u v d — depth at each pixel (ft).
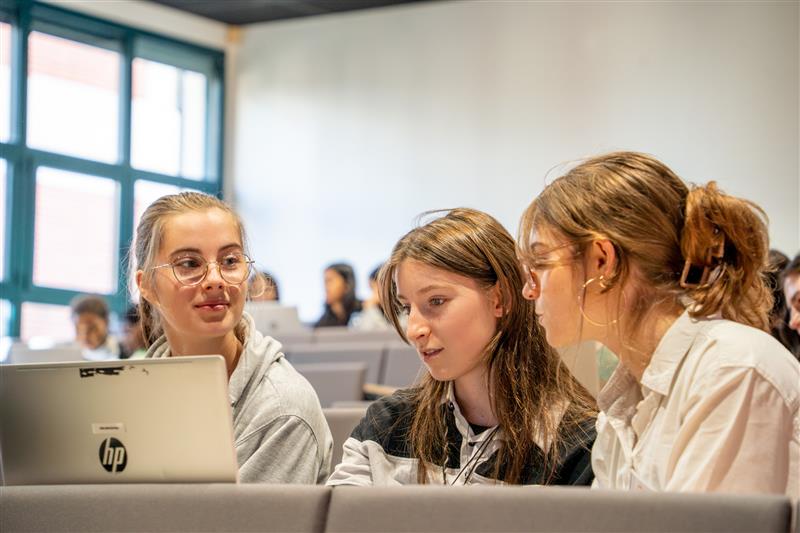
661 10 25.38
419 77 28.76
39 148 27.66
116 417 4.54
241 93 31.58
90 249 28.60
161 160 30.32
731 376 4.27
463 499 3.69
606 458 4.97
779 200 23.73
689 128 24.84
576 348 5.99
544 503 3.59
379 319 22.43
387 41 29.35
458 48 28.22
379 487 3.83
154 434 4.48
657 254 4.55
